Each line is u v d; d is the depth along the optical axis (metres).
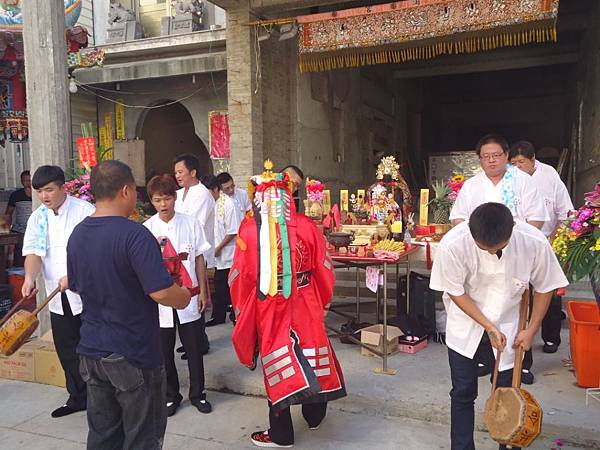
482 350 2.76
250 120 8.18
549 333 4.34
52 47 4.71
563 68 19.59
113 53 10.38
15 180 9.50
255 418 3.62
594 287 3.37
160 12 10.61
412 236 5.32
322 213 5.05
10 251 7.23
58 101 4.75
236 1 7.99
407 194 5.11
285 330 3.06
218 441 3.30
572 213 3.62
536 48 14.93
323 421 3.53
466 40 7.43
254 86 8.25
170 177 3.65
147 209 6.38
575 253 3.23
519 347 2.54
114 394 2.36
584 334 3.54
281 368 3.01
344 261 4.29
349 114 12.24
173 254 3.46
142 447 2.32
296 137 9.54
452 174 15.56
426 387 3.73
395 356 4.41
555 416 3.21
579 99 13.77
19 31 6.23
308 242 3.15
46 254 3.67
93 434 2.37
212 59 9.48
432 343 4.74
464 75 20.64
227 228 5.46
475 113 21.52
